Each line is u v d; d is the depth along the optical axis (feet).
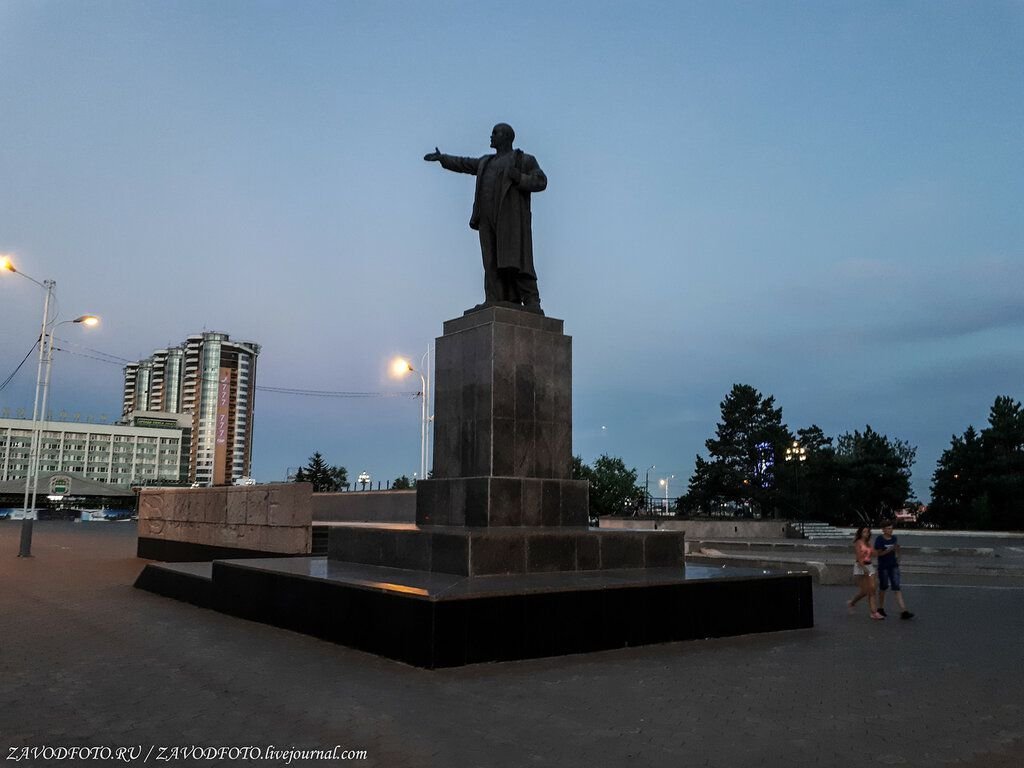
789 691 24.98
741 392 215.31
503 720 21.33
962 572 76.74
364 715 21.77
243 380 582.35
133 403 611.88
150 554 84.48
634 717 21.72
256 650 31.30
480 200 46.29
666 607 33.55
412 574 35.81
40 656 30.37
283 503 61.93
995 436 184.85
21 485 259.39
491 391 41.39
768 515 202.59
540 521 41.42
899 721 21.68
